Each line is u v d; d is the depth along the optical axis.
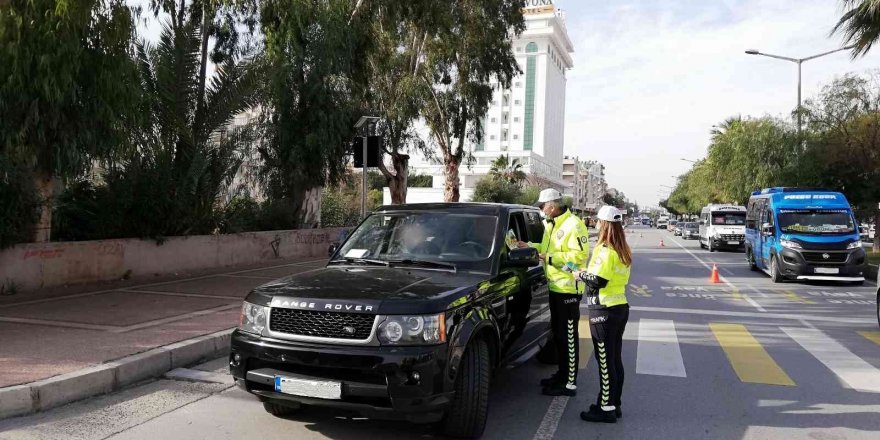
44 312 8.52
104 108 10.02
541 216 7.28
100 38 9.91
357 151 14.27
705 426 4.97
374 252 5.56
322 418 4.95
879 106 24.00
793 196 17.22
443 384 4.04
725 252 31.41
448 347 4.09
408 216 5.89
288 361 4.12
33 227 10.68
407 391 3.93
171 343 6.72
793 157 26.42
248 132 16.19
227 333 7.32
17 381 5.15
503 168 65.62
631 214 169.38
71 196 12.27
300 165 17.84
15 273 10.20
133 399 5.45
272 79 15.95
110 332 7.27
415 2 21.36
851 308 11.82
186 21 15.92
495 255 5.27
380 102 26.14
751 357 7.47
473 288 4.61
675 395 5.84
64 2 8.28
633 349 7.86
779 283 16.30
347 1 18.75
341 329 4.07
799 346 8.19
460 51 28.61
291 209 19.73
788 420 5.14
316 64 17.25
